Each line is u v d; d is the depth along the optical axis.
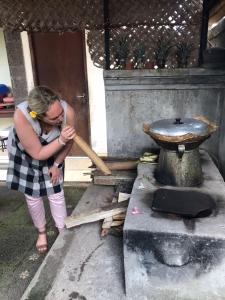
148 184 1.96
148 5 2.63
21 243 2.42
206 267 1.46
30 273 2.08
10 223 2.73
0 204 3.12
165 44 2.65
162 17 2.65
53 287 1.64
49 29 3.24
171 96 2.69
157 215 1.59
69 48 3.88
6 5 3.20
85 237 2.04
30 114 1.63
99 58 3.06
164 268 1.51
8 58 3.90
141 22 2.69
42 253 2.27
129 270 1.55
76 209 2.34
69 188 3.44
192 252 1.45
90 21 3.09
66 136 1.70
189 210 1.56
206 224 1.49
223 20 2.69
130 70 2.65
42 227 2.23
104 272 1.73
